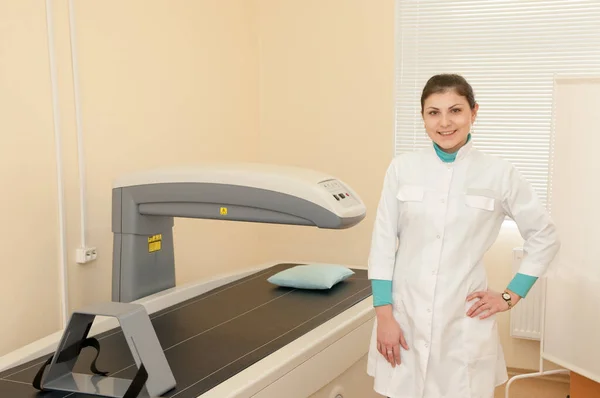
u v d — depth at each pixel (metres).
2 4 2.30
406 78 3.77
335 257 3.90
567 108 2.65
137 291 2.46
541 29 3.51
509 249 3.56
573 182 2.63
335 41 3.81
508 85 3.59
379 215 1.94
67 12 2.58
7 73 2.33
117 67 2.86
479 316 1.86
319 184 2.29
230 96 3.71
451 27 3.66
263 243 4.05
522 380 3.55
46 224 2.53
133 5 2.94
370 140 3.79
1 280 2.35
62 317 2.61
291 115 3.94
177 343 2.03
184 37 3.30
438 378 1.84
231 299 2.58
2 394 1.66
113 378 1.72
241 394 1.66
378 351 1.92
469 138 1.91
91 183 2.74
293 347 1.98
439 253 1.84
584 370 2.62
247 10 3.86
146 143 3.06
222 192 2.33
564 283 2.70
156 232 2.54
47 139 2.51
